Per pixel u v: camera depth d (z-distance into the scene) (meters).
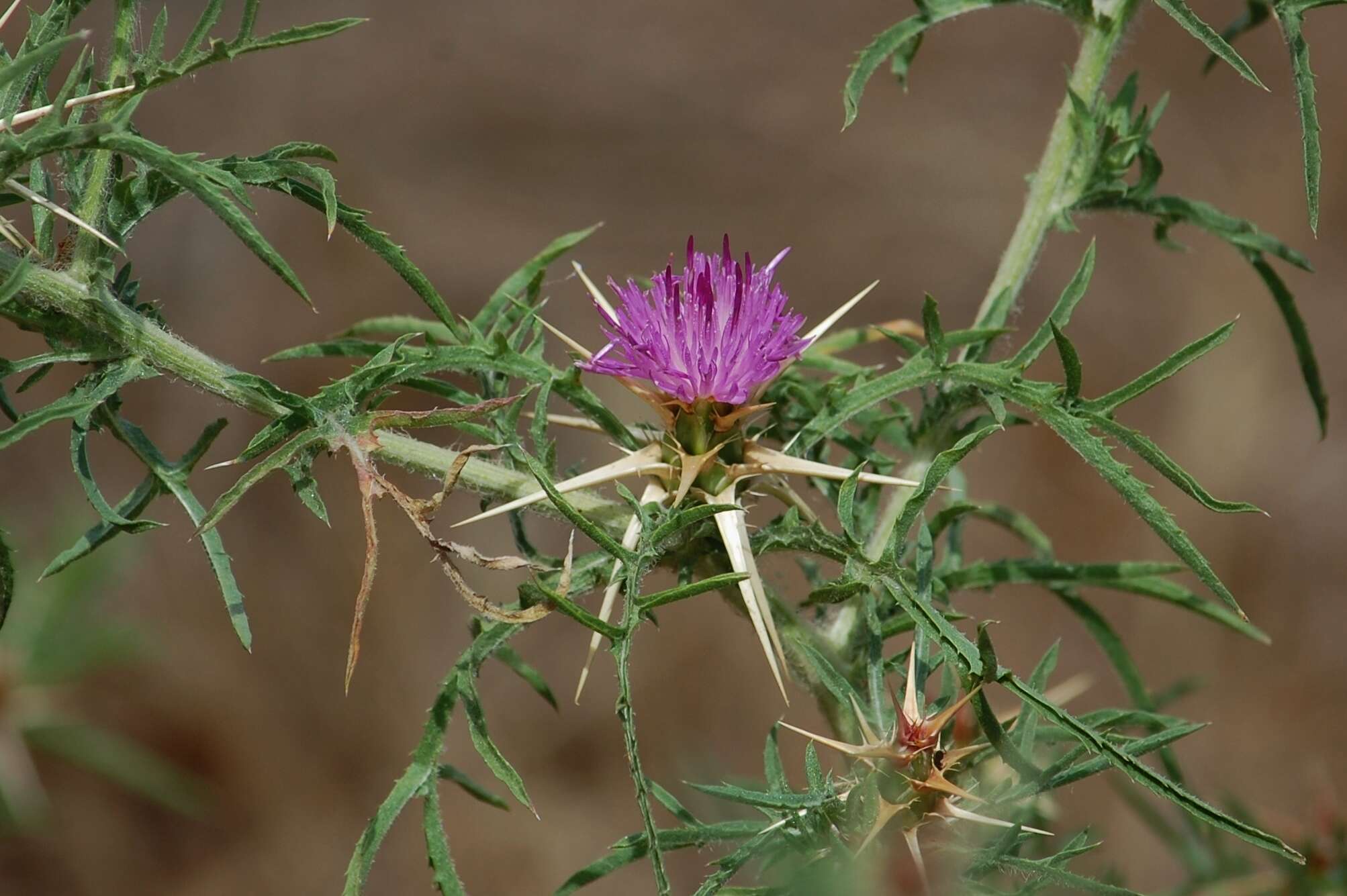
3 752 5.82
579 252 11.78
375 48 12.47
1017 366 2.67
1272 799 9.06
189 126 11.80
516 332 2.85
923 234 11.86
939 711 2.52
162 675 9.21
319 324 10.58
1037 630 9.55
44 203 2.32
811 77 12.44
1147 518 2.43
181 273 10.58
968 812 2.38
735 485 2.69
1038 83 12.31
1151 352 10.82
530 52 12.59
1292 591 9.78
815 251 11.91
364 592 2.33
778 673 2.49
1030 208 3.33
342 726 9.62
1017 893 2.42
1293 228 10.95
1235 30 3.48
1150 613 9.51
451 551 2.36
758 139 12.29
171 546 9.66
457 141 12.15
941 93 12.38
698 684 9.60
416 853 9.45
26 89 2.46
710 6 12.76
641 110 12.34
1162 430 10.55
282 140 11.91
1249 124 11.42
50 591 5.16
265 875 9.27
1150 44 11.76
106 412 2.54
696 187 12.21
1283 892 3.79
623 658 2.14
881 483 2.60
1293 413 10.43
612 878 9.17
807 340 2.73
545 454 2.78
